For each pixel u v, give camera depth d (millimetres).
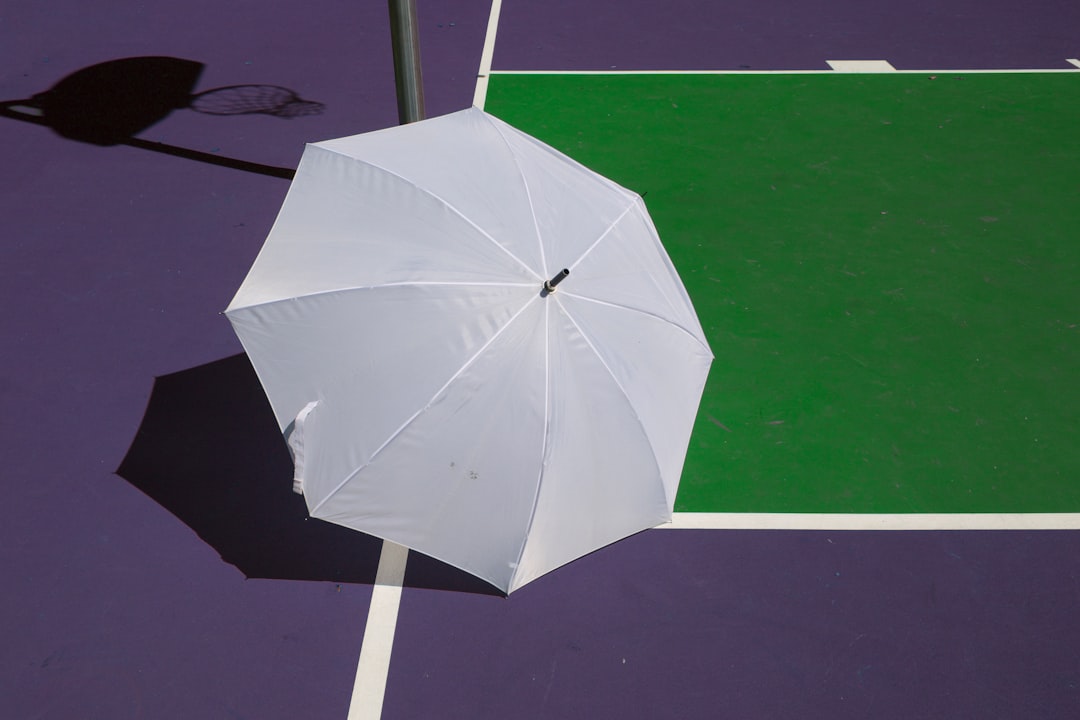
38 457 5332
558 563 4016
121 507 5098
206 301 6551
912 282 7203
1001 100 9930
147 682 4336
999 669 4641
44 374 5867
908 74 10383
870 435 5840
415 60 6629
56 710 4203
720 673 4543
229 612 4637
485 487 3863
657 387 4277
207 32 10344
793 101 9719
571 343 4031
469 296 3977
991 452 5766
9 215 7230
